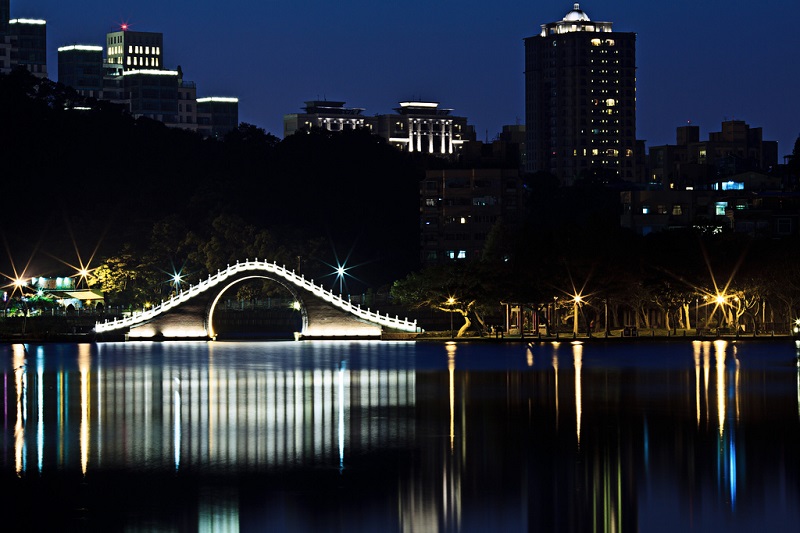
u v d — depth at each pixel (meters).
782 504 92.62
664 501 93.94
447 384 178.88
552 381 181.62
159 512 90.88
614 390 167.00
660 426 130.88
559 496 95.75
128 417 141.88
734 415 139.12
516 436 124.62
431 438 123.75
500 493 97.06
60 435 126.62
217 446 118.75
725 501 93.69
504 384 177.88
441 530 86.44
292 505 93.06
